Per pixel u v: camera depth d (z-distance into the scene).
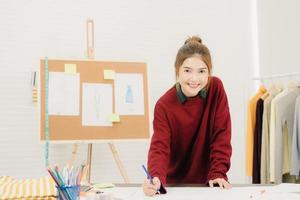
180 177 1.65
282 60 2.88
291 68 2.79
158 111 1.52
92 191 1.29
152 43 3.10
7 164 2.74
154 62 3.09
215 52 3.23
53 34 2.88
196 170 1.61
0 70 2.77
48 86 2.37
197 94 1.49
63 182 1.09
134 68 2.57
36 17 2.85
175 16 3.16
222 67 3.23
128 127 2.45
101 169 2.91
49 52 2.87
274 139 2.42
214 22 3.24
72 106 2.38
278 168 2.39
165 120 1.50
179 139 1.56
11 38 2.80
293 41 2.77
